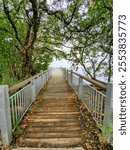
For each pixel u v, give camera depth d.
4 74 8.27
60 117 4.59
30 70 9.34
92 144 3.23
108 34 7.05
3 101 3.06
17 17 7.66
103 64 12.24
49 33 9.73
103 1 6.49
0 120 3.11
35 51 12.64
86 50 11.14
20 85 3.87
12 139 3.39
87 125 4.05
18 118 4.07
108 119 3.14
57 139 3.43
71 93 7.86
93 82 3.93
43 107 5.58
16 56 9.43
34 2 5.93
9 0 7.05
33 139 3.44
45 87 9.91
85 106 5.37
